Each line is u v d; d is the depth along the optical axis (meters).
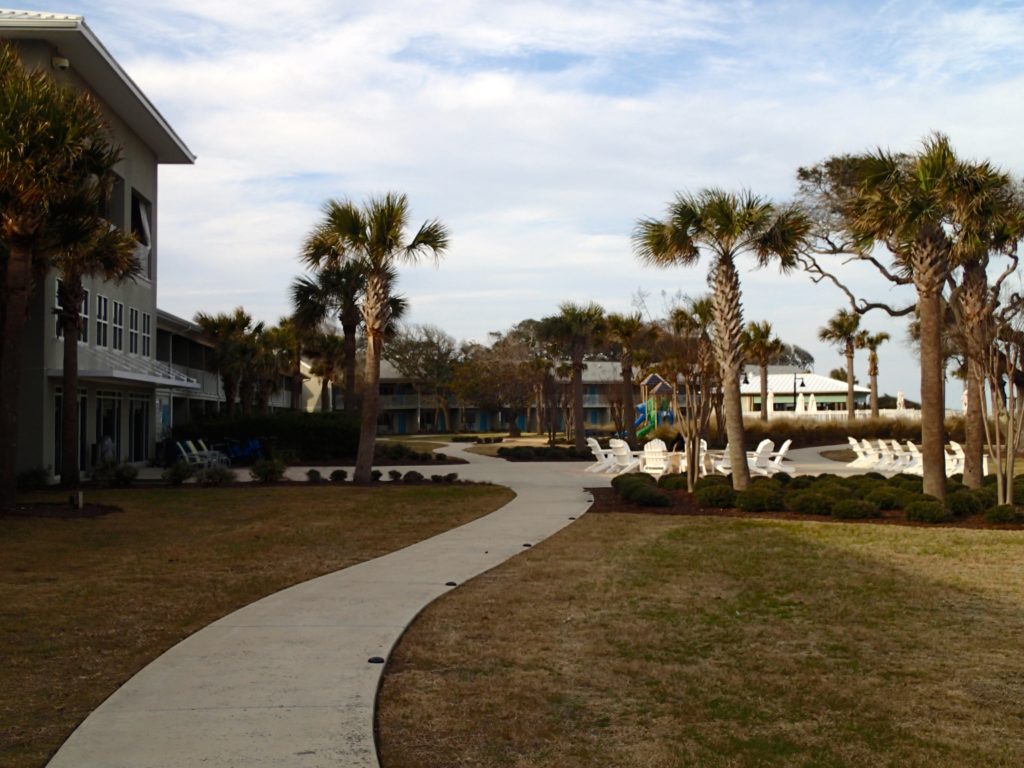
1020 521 14.52
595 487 21.75
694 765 4.86
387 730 5.37
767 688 6.18
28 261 16.34
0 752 4.97
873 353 59.88
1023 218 17.38
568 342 38.84
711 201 18.02
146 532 13.99
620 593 9.25
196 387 33.84
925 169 15.76
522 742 5.19
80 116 15.59
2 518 15.30
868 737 5.26
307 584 9.74
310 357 52.69
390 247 21.77
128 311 29.12
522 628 7.82
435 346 76.12
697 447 20.80
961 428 46.19
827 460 37.06
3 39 21.33
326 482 23.03
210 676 6.33
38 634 7.60
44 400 22.64
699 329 24.38
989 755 4.98
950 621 8.05
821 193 25.64
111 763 4.76
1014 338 15.75
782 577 10.09
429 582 9.85
